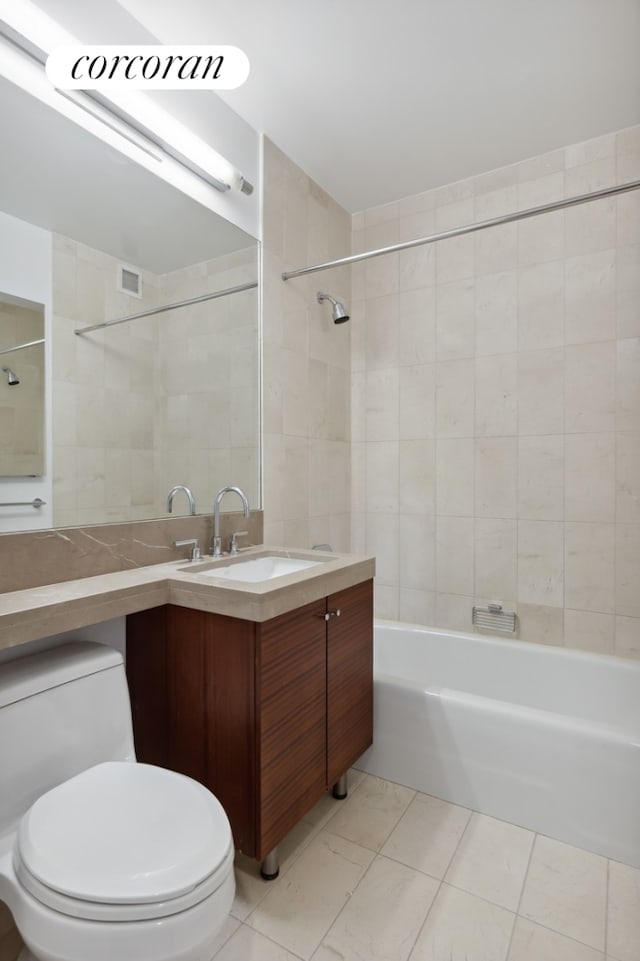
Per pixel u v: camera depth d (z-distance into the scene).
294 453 2.38
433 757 1.75
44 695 1.15
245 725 1.30
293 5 1.55
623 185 1.65
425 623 2.60
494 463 2.40
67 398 1.49
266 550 1.99
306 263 2.45
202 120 1.88
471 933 1.23
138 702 1.55
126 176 1.64
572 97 1.95
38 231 1.42
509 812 1.61
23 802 1.10
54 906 0.82
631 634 2.12
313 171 2.43
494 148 2.26
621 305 2.12
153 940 0.81
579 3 1.54
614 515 2.15
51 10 1.40
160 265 1.76
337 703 1.62
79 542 1.48
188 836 0.94
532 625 2.33
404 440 2.64
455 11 1.57
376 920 1.26
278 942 1.21
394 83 1.88
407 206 2.64
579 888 1.36
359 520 2.79
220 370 2.00
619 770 1.45
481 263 2.43
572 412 2.22
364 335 2.77
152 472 1.74
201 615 1.39
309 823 1.62
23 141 1.38
